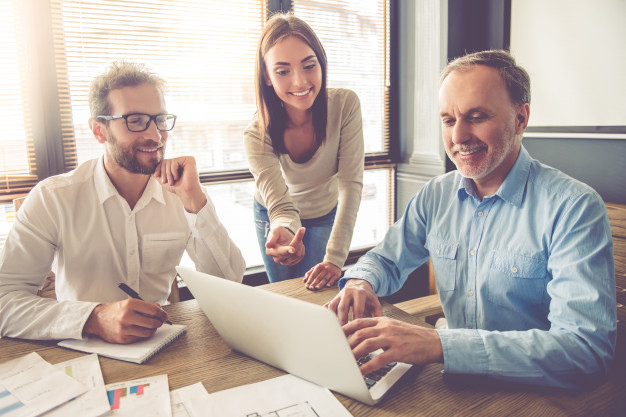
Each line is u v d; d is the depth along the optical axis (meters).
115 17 2.24
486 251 1.06
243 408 0.71
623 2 2.08
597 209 0.90
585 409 0.71
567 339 0.78
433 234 1.19
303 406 0.71
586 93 2.27
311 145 1.81
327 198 1.94
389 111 3.13
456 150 1.02
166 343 0.95
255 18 2.56
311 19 2.75
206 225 1.32
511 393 0.75
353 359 0.69
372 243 3.26
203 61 2.46
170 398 0.75
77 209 1.26
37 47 2.10
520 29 2.54
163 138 1.21
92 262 1.28
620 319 1.50
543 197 0.99
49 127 2.18
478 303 1.08
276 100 1.69
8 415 0.70
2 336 1.02
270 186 1.70
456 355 0.77
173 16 2.35
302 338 0.74
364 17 2.93
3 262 1.15
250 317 0.80
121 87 1.14
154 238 1.33
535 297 0.99
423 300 2.62
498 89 0.96
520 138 1.04
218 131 2.55
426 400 0.73
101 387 0.78
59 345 0.95
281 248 1.30
